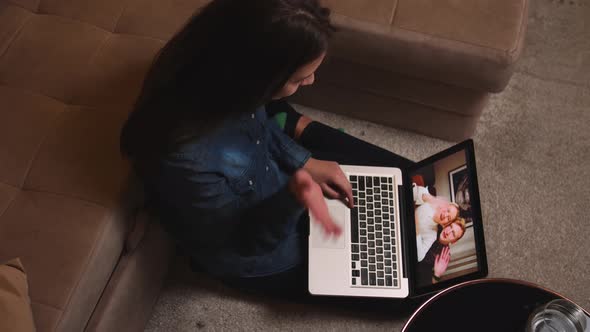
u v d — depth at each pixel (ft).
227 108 2.62
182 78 2.54
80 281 3.33
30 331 2.97
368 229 4.11
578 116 5.45
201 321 4.65
